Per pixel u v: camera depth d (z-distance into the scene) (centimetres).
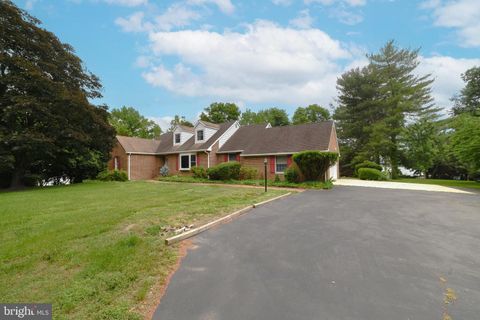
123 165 2364
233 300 298
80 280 334
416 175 3181
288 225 619
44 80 1470
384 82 2944
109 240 471
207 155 2136
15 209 738
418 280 348
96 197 984
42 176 1970
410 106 2717
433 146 2630
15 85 1456
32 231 523
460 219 689
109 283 327
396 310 279
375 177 2194
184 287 327
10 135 1403
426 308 283
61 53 1733
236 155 2078
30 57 1580
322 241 505
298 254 438
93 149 1948
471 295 311
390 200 999
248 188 1345
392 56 2867
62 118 1559
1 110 1489
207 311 277
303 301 295
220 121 4625
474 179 2742
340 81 3198
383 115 2955
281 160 1856
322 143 1775
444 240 514
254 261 408
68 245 445
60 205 803
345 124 3139
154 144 2698
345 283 339
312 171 1566
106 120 1958
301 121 4778
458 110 3288
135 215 658
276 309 279
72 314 269
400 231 575
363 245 484
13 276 347
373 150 2775
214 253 439
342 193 1214
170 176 2266
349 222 651
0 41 1436
